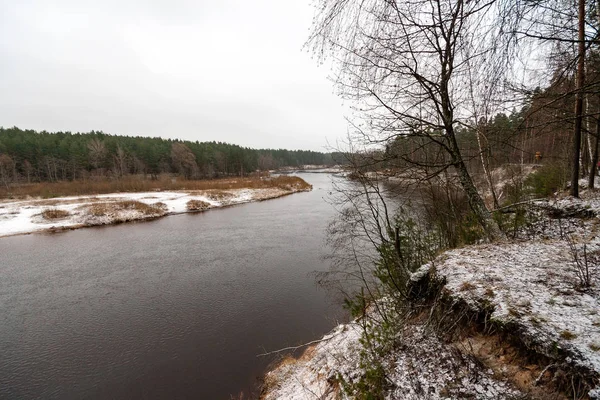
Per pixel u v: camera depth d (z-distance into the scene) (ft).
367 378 10.46
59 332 27.66
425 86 14.25
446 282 11.86
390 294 17.61
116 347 25.41
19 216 70.74
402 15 12.72
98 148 165.27
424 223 22.16
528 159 59.11
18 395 20.97
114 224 69.36
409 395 9.04
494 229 16.55
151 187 131.64
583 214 19.88
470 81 12.60
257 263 42.88
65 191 114.21
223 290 34.99
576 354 6.79
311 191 134.51
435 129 15.99
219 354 24.14
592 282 9.66
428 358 10.11
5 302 33.12
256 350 24.39
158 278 38.73
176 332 27.25
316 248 47.70
